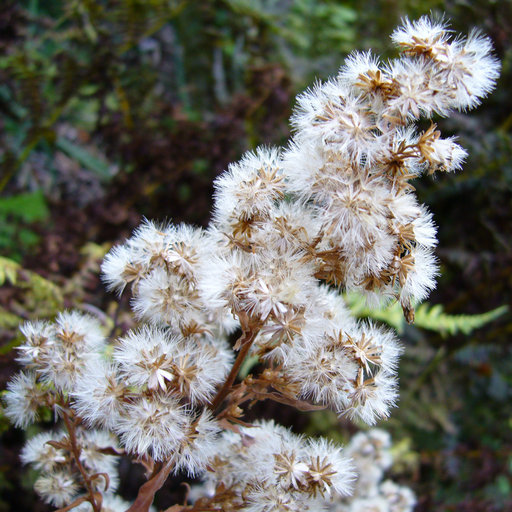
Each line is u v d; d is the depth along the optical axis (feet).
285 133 0.86
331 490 0.38
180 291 0.38
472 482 0.82
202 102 1.02
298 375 0.36
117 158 0.87
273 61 0.99
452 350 0.91
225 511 0.38
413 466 0.78
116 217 0.79
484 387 0.90
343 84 0.36
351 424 0.74
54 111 0.85
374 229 0.33
